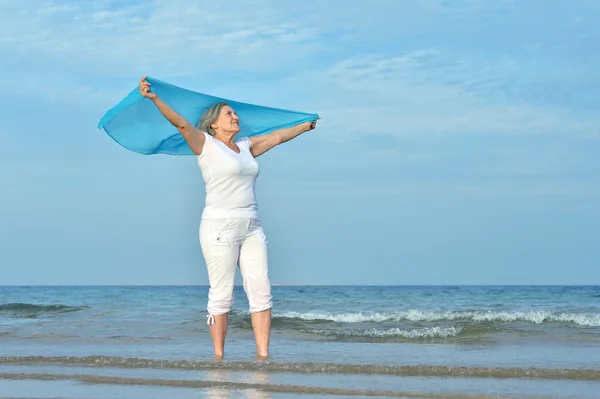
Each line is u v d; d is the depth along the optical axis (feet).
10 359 18.74
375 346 24.67
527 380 15.37
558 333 29.86
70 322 37.42
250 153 19.07
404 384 14.65
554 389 14.05
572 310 54.70
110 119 18.81
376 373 16.35
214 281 18.75
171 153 19.97
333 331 30.78
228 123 18.80
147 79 18.01
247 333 31.01
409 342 26.81
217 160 18.15
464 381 15.15
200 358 19.04
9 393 14.07
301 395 13.55
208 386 14.64
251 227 18.75
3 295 116.16
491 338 28.17
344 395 13.56
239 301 72.18
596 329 32.27
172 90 18.89
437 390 13.88
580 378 15.60
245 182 18.54
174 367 17.44
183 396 13.42
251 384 14.57
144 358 18.33
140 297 90.12
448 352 22.17
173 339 27.32
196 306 59.93
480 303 71.05
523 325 35.73
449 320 40.65
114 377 15.58
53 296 103.91
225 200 18.34
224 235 18.35
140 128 19.35
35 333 29.73
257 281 18.93
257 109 20.15
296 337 29.27
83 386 14.84
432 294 100.83
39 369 17.26
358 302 72.69
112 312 47.50
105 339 27.12
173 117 17.49
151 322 36.96
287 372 16.51
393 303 71.72
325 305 66.90
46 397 13.52
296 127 20.35
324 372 16.51
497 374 15.92
